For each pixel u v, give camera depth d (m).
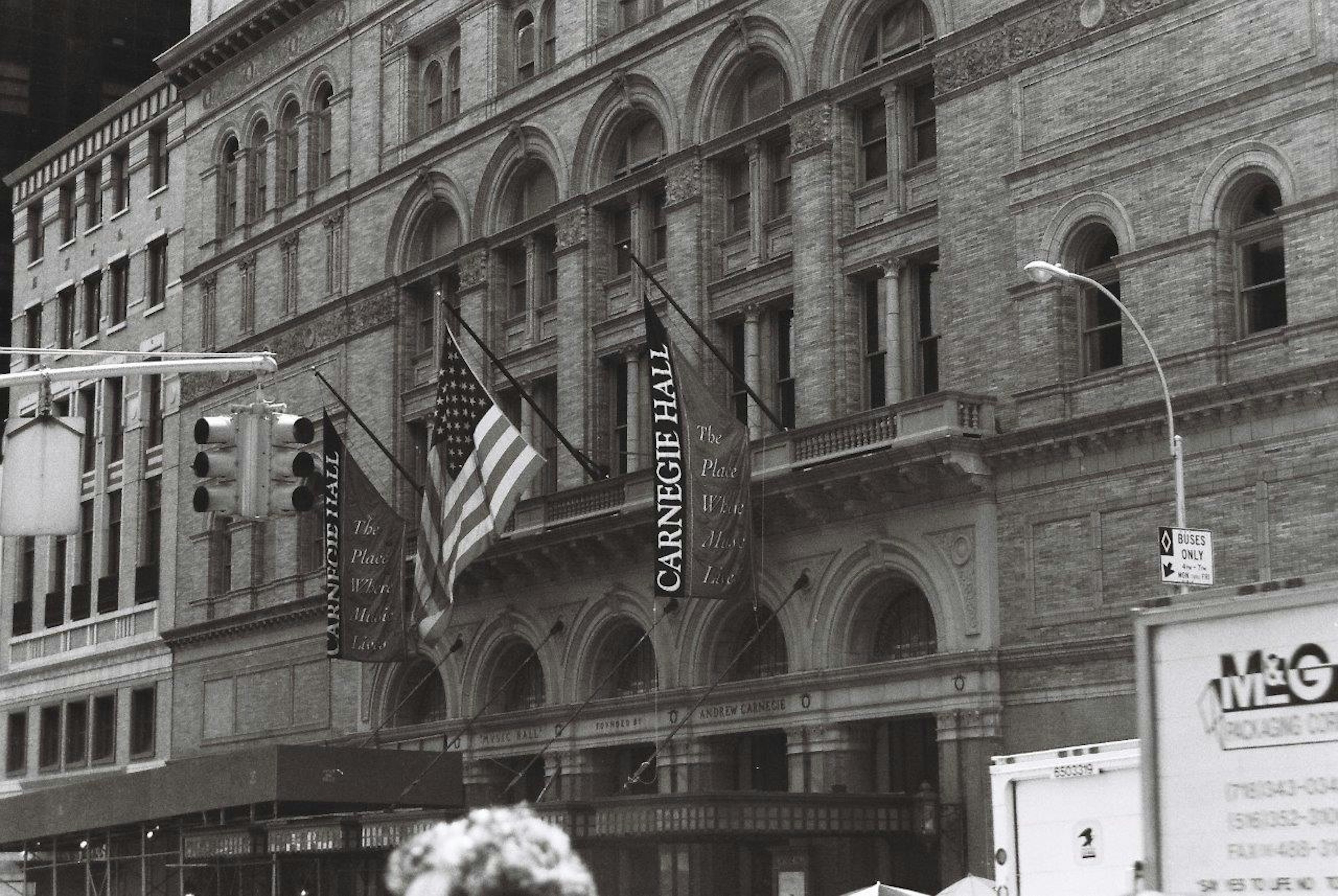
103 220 85.69
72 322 88.31
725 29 53.03
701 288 53.38
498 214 61.50
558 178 58.88
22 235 92.75
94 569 83.44
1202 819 18.55
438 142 64.12
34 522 25.61
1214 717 18.52
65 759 84.38
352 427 67.00
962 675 44.19
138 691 79.62
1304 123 38.91
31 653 88.12
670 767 52.00
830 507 47.66
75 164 88.38
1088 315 43.50
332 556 59.38
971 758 43.84
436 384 63.19
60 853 74.38
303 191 70.88
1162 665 19.03
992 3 45.81
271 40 73.38
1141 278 41.75
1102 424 41.75
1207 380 40.06
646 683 54.72
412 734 61.97
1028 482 43.69
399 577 57.59
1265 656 18.16
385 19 67.25
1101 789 27.03
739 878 49.19
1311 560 37.94
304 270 70.69
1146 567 41.03
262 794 52.38
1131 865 26.48
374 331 66.31
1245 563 39.09
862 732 47.66
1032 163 44.38
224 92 76.56
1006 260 44.84
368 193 67.38
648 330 46.38
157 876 71.88
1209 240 40.44
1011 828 28.34
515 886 8.32
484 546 49.16
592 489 54.31
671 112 54.81
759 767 51.03
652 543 52.88
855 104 49.72
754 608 47.84
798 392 49.97
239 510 27.42
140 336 81.75
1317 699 17.73
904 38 48.81
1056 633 42.72
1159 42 41.91
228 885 66.50
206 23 78.81
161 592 77.81
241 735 71.56
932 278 47.66
